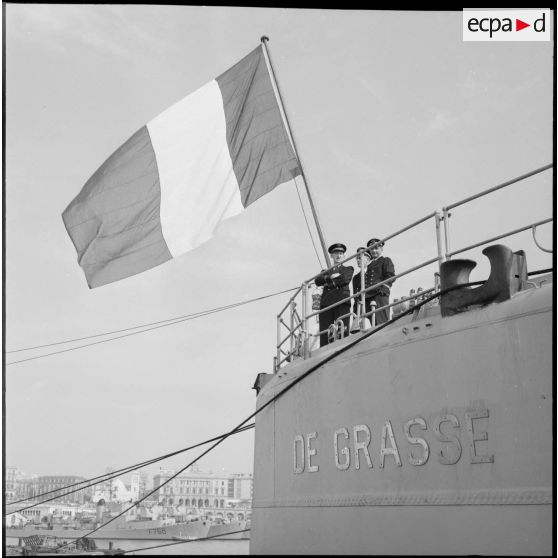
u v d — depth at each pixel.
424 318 8.91
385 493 9.01
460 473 7.97
